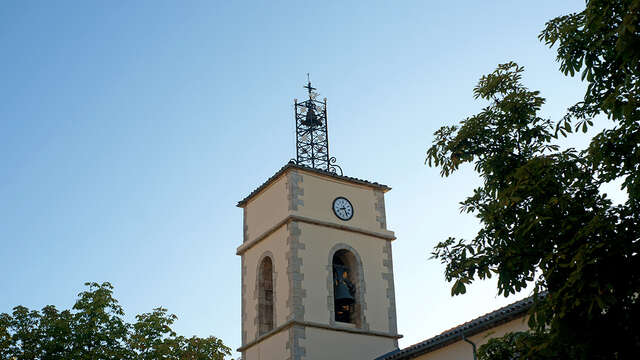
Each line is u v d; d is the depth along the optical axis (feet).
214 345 112.16
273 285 101.50
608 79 42.78
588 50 42.93
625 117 38.99
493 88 49.62
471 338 72.28
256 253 107.24
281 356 95.61
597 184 42.37
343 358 96.68
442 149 49.62
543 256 41.52
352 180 109.29
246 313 105.50
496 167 46.91
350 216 106.93
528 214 41.98
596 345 38.34
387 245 109.09
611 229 38.52
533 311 41.32
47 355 101.86
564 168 42.98
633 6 36.86
